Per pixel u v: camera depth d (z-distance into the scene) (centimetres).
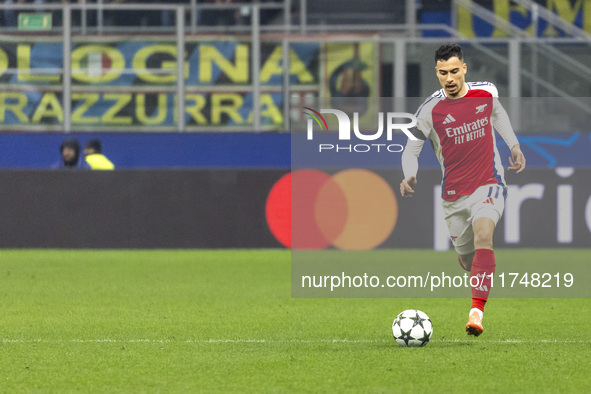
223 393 1836
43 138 5531
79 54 5747
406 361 2172
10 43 5731
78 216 5534
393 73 5916
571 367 2094
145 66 5756
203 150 5562
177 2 6500
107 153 5553
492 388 1870
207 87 5822
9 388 1889
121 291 3794
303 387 1883
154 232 5547
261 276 4378
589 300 3541
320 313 3145
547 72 6016
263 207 5547
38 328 2769
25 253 5403
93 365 2142
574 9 6781
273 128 5931
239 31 6103
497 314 3120
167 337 2586
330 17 6606
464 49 5997
